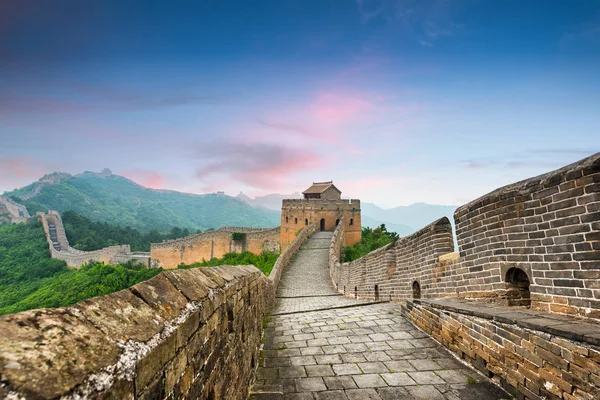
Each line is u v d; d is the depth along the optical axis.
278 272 25.80
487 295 6.97
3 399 1.03
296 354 7.17
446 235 9.66
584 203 4.73
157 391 2.00
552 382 4.04
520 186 5.99
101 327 1.78
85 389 1.36
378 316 10.05
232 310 4.37
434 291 9.72
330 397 5.16
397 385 5.44
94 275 49.19
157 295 2.55
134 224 162.75
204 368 3.01
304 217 55.66
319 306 14.73
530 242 5.73
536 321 4.52
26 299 47.75
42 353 1.33
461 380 5.43
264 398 5.20
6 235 76.19
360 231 55.16
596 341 3.50
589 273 4.65
